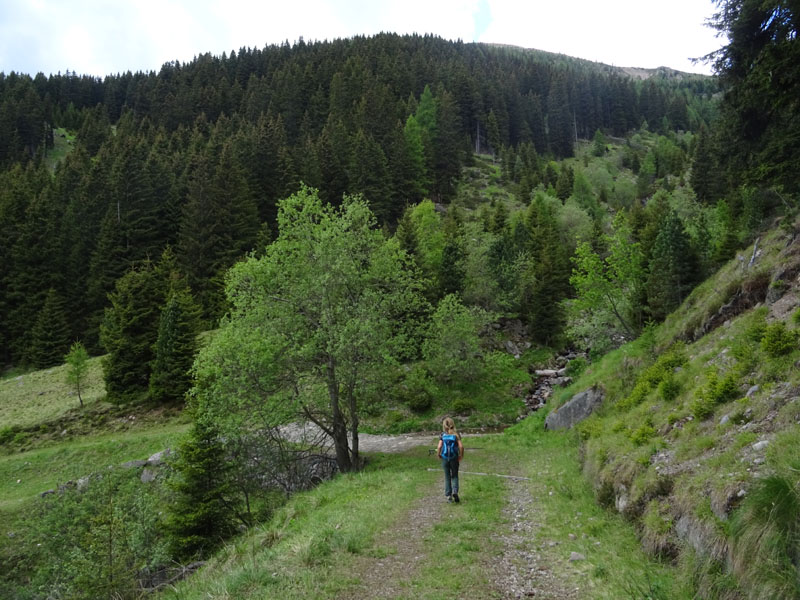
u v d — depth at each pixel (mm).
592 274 35062
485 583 6738
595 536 8844
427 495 12969
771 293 14000
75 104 173125
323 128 107125
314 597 6281
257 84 141750
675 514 7711
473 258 49094
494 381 39688
